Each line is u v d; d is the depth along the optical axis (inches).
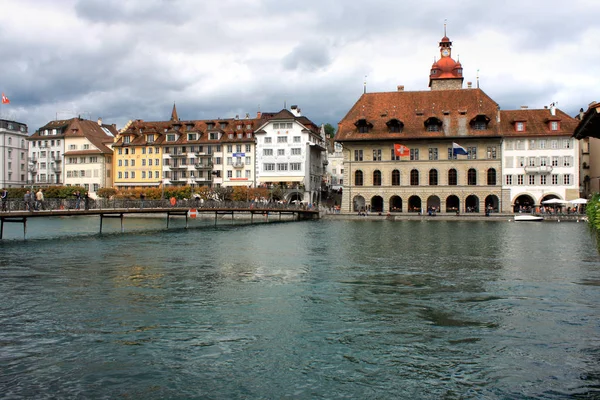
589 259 1401.3
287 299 895.1
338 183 5969.5
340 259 1409.9
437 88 4446.4
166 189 4217.5
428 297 912.3
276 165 4379.9
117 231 2481.5
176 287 999.0
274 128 4387.3
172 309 820.0
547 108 3821.4
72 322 740.0
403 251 1593.3
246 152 4453.7
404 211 3806.6
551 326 726.5
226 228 2763.3
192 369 566.9
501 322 748.0
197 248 1688.0
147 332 693.9
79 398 495.8
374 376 550.6
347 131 3907.5
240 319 761.6
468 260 1382.9
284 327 721.0
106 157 4960.6
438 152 3757.4
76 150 5078.7
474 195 3720.5
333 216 3737.7
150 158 4763.8
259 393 510.0
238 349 630.5
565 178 3604.8
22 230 2514.8
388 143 3823.8
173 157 4653.1
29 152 5285.4
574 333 693.9
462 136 3676.2
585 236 2134.6
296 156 4343.0
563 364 582.6
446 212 3794.3
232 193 3981.3
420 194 3779.5
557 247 1701.5
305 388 521.7
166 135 4744.1
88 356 602.9
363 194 3865.7
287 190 4269.2
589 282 1055.0
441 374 555.5
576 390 516.4
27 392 506.9
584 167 4101.9
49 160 5196.9
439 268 1242.0
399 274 1153.4
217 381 536.4
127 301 874.8
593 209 585.3
